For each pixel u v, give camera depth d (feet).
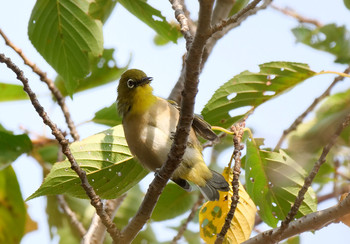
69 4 37.83
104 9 39.01
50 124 27.96
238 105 35.63
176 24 40.78
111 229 28.94
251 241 29.86
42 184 33.12
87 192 28.43
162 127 35.91
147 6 38.01
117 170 35.32
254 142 34.12
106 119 41.55
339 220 31.22
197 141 36.24
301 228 30.14
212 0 22.31
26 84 27.61
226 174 34.65
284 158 34.14
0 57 26.99
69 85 39.42
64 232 47.29
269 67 34.32
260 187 35.01
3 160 35.22
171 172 28.63
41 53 39.06
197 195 43.32
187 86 25.00
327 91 37.76
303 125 37.76
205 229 32.94
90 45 38.83
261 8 42.39
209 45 41.34
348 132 38.70
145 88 37.50
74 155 34.32
